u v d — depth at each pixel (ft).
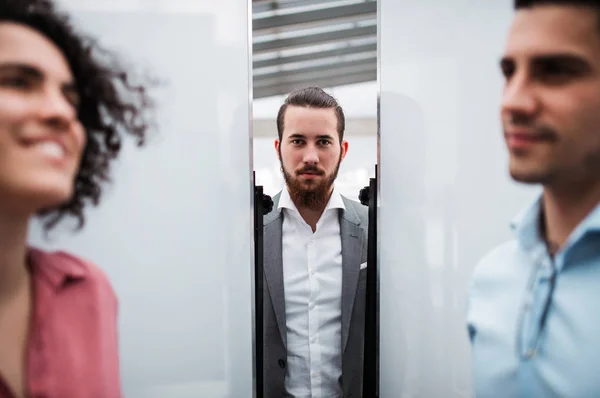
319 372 4.36
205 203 3.93
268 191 4.69
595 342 3.67
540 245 3.81
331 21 4.88
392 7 3.87
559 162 3.72
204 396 4.05
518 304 3.86
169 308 3.97
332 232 4.44
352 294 4.24
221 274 3.99
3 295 3.64
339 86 4.85
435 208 3.94
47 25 3.62
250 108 3.90
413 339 4.05
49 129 3.62
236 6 3.85
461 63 3.85
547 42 3.65
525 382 3.84
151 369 3.98
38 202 3.66
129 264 3.90
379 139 3.94
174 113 3.87
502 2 3.76
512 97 3.77
